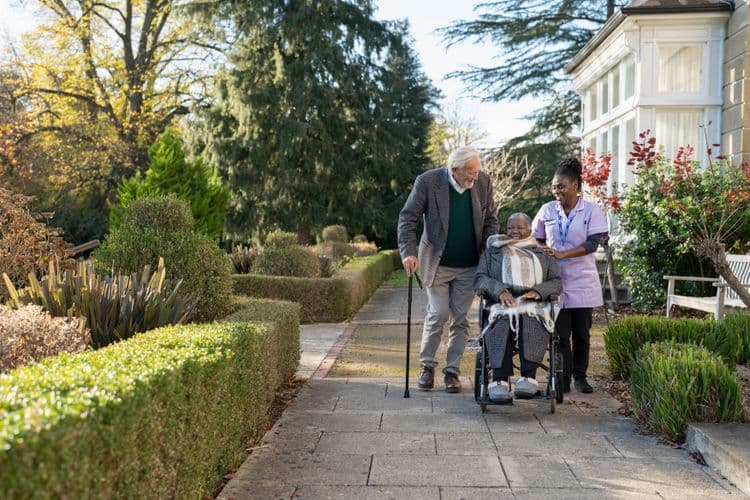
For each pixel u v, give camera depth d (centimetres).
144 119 2759
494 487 339
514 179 2406
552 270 493
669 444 410
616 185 1059
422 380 554
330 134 2495
